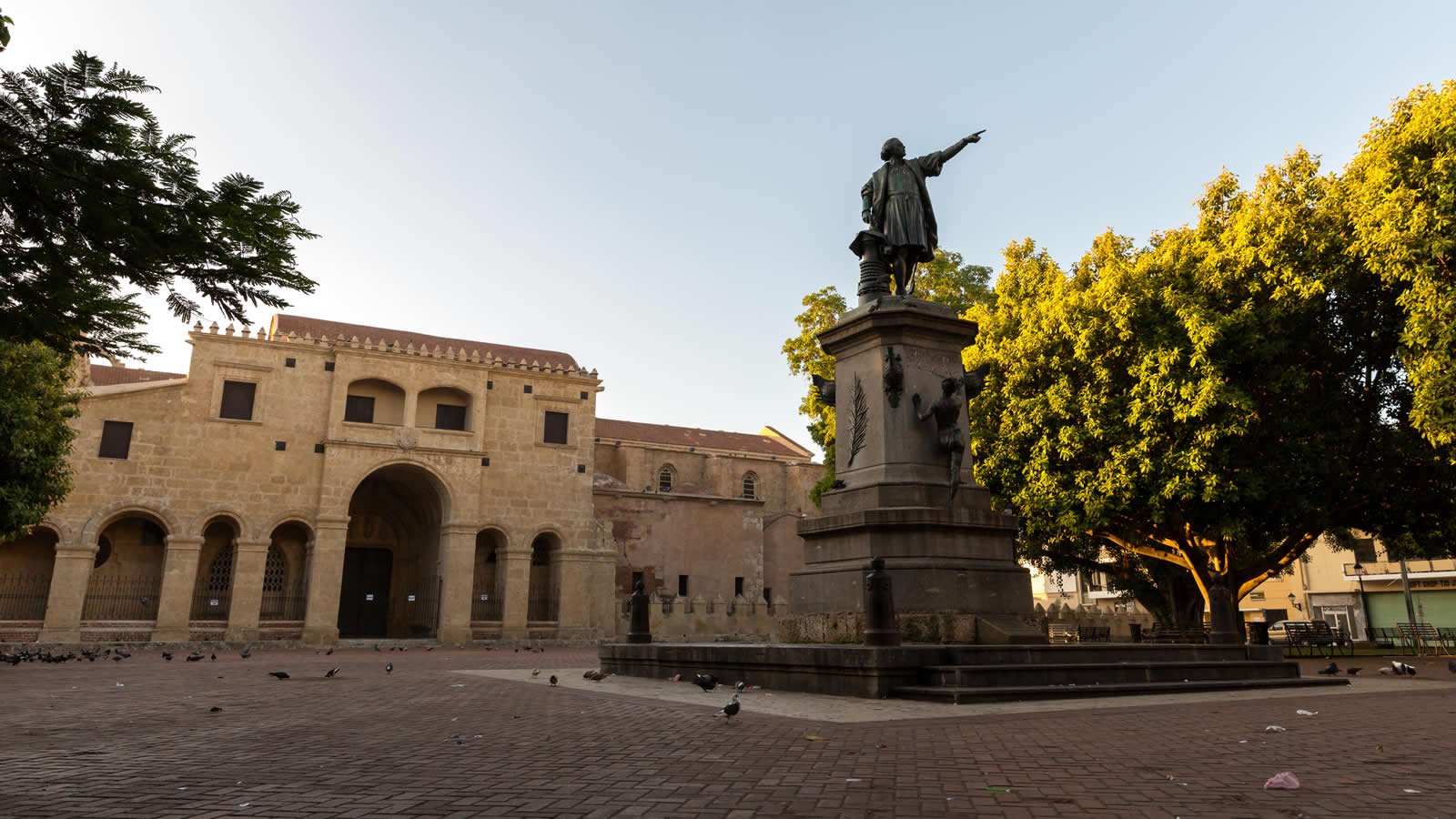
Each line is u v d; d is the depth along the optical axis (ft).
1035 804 16.39
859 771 19.95
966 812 15.88
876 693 35.12
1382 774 19.36
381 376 136.46
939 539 43.32
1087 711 31.09
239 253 15.84
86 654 84.02
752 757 21.98
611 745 24.26
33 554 121.08
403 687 47.37
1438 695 38.91
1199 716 29.55
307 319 147.95
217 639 122.72
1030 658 38.27
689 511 166.61
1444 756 21.68
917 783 18.54
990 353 94.43
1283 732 25.79
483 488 140.97
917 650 36.32
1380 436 80.12
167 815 15.72
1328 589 154.10
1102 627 112.68
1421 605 142.82
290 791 18.02
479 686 47.73
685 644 47.88
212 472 125.08
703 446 199.11
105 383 141.90
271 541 136.36
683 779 19.19
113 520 122.01
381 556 154.40
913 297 50.01
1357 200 72.02
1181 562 91.56
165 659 83.92
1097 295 83.41
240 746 24.75
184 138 14.57
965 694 33.09
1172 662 41.45
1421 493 81.97
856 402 48.29
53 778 19.60
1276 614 161.48
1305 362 79.97
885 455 45.83
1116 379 83.82
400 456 134.82
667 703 35.81
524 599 139.85
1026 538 99.76
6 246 15.29
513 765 21.11
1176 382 76.28
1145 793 17.37
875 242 51.75
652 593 159.43
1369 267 69.51
